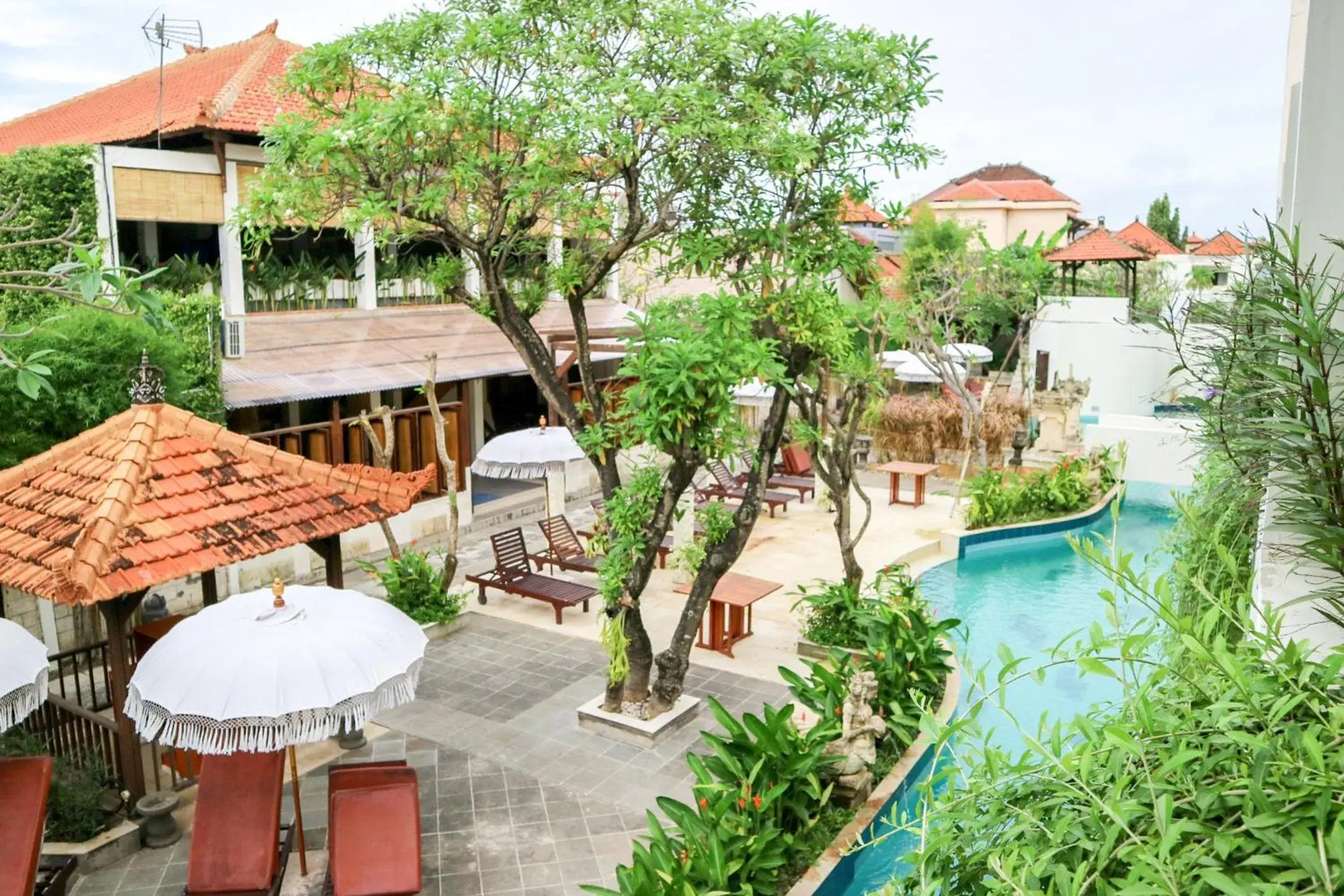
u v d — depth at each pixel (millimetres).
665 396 9641
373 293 20438
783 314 10773
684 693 12398
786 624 15164
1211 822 2688
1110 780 2988
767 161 10141
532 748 10961
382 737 11258
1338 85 4188
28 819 7488
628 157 9836
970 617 16406
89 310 12688
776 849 8016
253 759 8266
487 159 10344
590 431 10773
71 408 12312
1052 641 15125
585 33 10188
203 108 16031
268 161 10555
